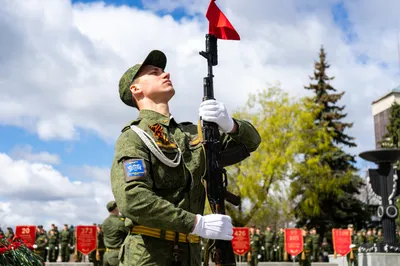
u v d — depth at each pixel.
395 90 63.25
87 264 23.83
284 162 35.97
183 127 4.10
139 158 3.54
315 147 41.03
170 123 3.92
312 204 39.19
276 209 37.94
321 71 48.03
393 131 48.22
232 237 3.45
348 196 42.19
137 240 3.58
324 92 47.47
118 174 3.53
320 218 42.22
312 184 39.41
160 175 3.62
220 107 3.71
